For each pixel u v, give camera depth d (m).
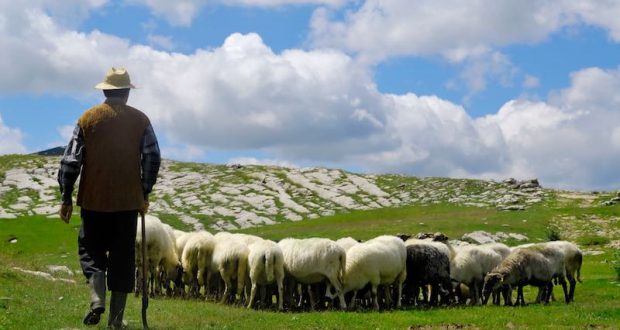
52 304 15.73
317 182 116.25
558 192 100.06
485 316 19.12
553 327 16.69
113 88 10.61
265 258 23.20
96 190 10.26
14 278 20.45
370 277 23.67
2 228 63.94
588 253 57.16
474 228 68.88
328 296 23.59
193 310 18.50
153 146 10.65
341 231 70.06
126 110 10.62
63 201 10.16
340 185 114.31
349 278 23.80
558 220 75.75
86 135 10.34
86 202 10.29
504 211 84.94
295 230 76.56
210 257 25.89
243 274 24.44
